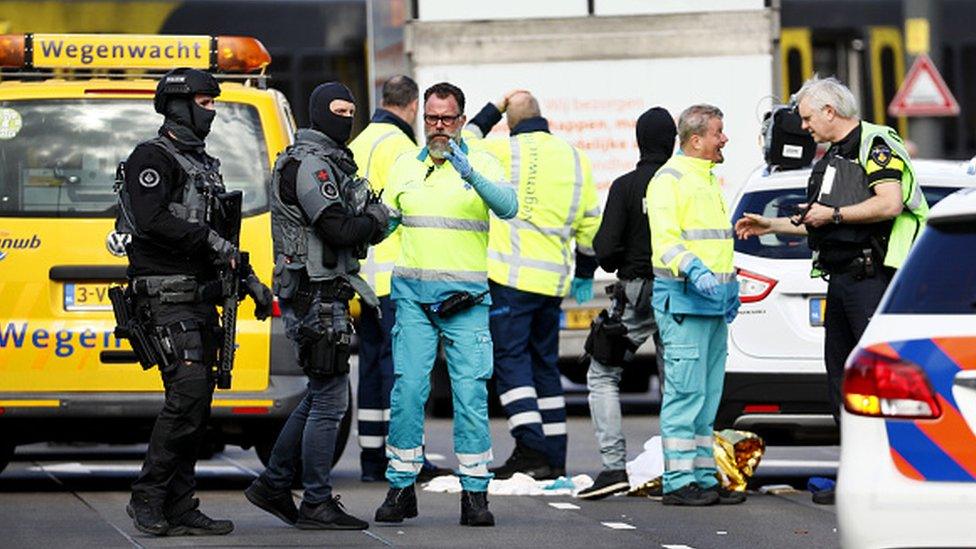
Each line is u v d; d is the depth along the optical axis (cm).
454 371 3052
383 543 2869
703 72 5184
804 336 3541
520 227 3616
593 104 5194
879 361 2064
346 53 8431
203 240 2853
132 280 2898
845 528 2073
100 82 3516
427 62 5200
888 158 3183
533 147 3638
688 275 3241
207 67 3597
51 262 3409
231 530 2956
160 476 2911
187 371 2881
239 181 3488
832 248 3216
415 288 3034
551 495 3506
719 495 3378
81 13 8038
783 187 3656
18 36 3575
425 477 3725
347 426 3759
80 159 3466
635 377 6047
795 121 3572
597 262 3678
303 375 3444
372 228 2950
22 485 3675
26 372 3394
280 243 2973
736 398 3556
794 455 4259
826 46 8406
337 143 2984
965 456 2028
